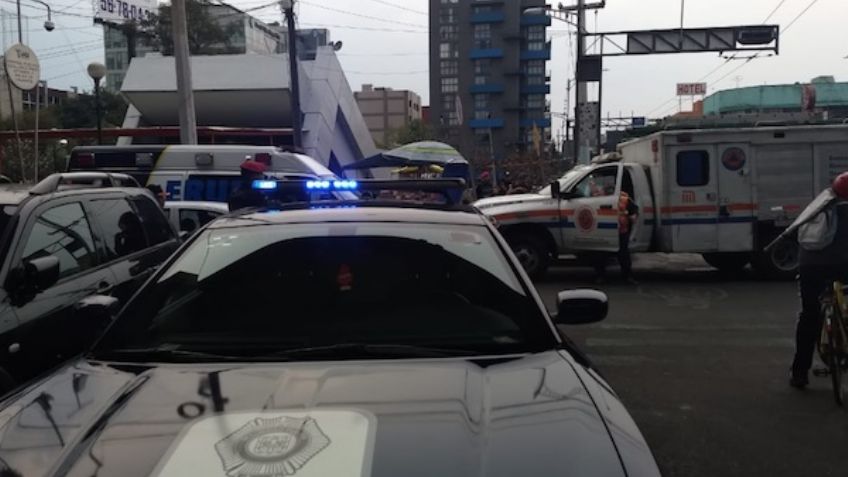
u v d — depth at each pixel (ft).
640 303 33.27
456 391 7.75
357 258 11.07
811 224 19.30
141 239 19.92
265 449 6.47
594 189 40.50
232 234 11.73
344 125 103.60
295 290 10.57
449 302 10.32
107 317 11.82
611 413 7.66
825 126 40.14
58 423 7.38
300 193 20.48
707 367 22.20
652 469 6.75
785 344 25.04
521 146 299.58
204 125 96.22
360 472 6.15
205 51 157.79
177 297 10.47
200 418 7.14
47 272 13.24
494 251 11.33
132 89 90.27
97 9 142.41
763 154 40.14
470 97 317.83
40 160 84.23
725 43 87.66
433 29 319.88
